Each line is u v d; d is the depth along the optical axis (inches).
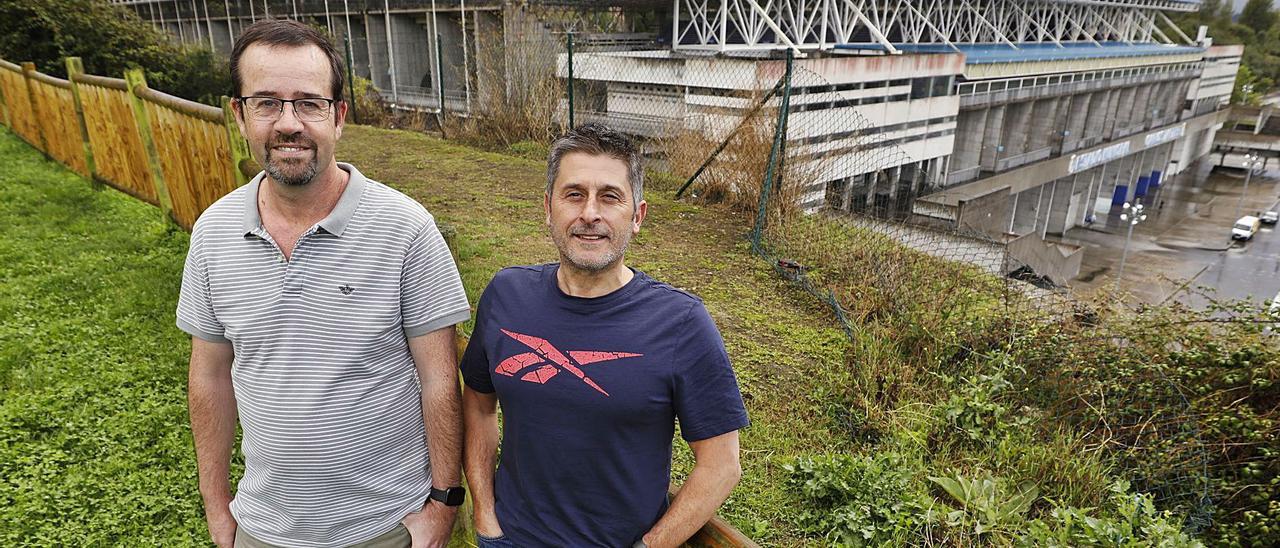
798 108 337.4
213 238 68.6
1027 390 173.2
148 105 238.1
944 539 122.0
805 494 130.0
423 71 1058.7
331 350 68.6
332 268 67.4
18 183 307.3
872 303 212.4
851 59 885.2
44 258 225.3
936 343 187.5
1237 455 148.4
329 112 66.1
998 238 590.6
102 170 296.8
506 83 481.4
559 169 60.6
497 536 69.8
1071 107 1898.4
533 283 65.9
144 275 213.8
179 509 123.7
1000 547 121.6
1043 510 136.9
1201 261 1798.7
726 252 267.4
